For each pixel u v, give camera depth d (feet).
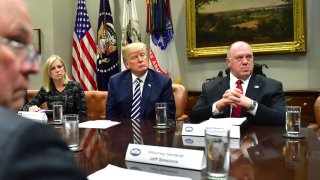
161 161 3.61
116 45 15.55
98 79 15.40
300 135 5.04
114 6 16.31
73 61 15.74
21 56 1.69
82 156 4.04
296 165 3.42
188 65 14.96
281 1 13.11
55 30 15.37
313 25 12.80
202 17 14.43
